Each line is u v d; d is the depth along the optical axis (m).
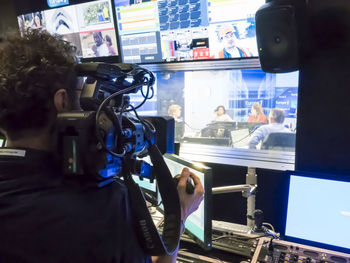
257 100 1.79
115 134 0.57
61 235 0.50
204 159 1.92
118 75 0.63
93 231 0.52
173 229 0.68
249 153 1.79
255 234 1.44
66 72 0.58
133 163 0.68
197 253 1.32
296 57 1.29
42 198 0.52
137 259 0.58
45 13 2.06
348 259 1.18
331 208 1.21
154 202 1.42
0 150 0.56
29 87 0.54
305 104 1.43
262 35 1.28
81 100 0.57
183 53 1.77
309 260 1.18
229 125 1.89
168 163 1.49
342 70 1.34
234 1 1.53
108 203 0.56
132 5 1.78
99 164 0.54
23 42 0.56
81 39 2.04
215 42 1.66
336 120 1.38
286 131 1.72
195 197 0.82
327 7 1.31
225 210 1.90
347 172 1.39
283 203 1.30
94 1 1.86
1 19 2.48
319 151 1.44
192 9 1.64
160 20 1.75
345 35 1.31
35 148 0.57
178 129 2.05
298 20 1.27
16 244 0.48
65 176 0.56
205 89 1.95
